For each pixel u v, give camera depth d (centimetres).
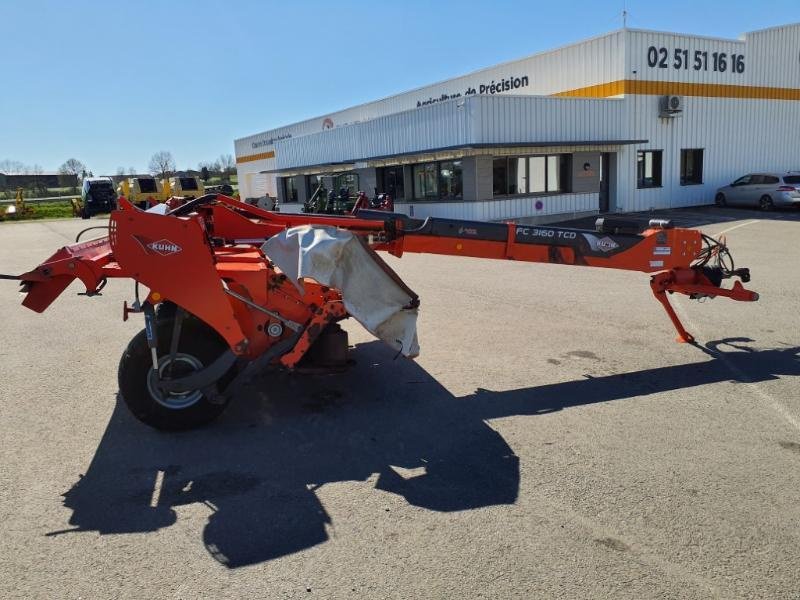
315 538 323
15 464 417
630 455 406
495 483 375
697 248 624
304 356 491
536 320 772
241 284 461
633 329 717
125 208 426
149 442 447
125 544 322
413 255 1469
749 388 521
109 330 815
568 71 2434
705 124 2480
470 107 2002
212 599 277
